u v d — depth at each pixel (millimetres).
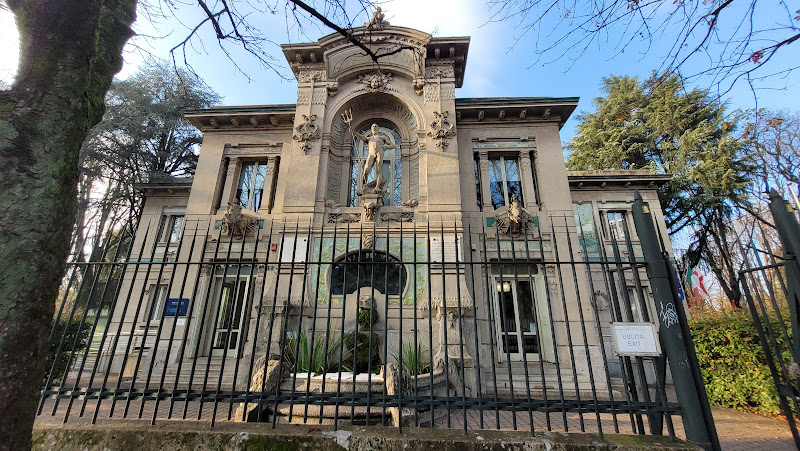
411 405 3322
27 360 2523
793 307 3482
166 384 10391
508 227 11820
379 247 11148
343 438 3096
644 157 22344
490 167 13430
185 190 15383
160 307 13555
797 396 3602
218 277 12203
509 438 3141
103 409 7203
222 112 13828
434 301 10273
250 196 13773
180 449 3068
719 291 21688
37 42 2969
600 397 9852
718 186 18641
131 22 3662
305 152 12406
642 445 3125
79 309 16906
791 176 17234
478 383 3377
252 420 5871
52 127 2852
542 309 11422
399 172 13297
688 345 3574
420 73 13141
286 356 8258
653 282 3855
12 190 2633
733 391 7879
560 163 12758
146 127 19375
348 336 8992
